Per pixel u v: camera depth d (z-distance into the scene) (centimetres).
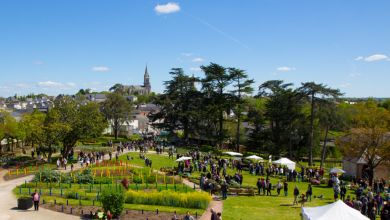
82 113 6475
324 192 4128
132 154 6694
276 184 4338
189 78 9012
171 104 8975
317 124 7694
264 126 8412
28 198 3062
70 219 2784
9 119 7869
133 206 3136
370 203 2981
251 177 4884
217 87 8331
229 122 9269
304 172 5319
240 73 8144
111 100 10725
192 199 3162
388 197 3597
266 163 6000
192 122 8894
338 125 6994
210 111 8162
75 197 3388
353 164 5691
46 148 7056
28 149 8725
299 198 3719
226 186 3603
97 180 4178
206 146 8425
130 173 4609
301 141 7794
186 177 4531
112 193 2814
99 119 6562
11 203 3250
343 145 5862
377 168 5884
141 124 15725
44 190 3716
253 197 3728
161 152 6888
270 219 2927
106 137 11050
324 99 6919
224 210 3153
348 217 2145
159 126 9062
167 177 4284
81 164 5425
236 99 8150
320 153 8138
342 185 4169
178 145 8319
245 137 9450
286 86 7862
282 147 7650
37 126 6166
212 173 4462
